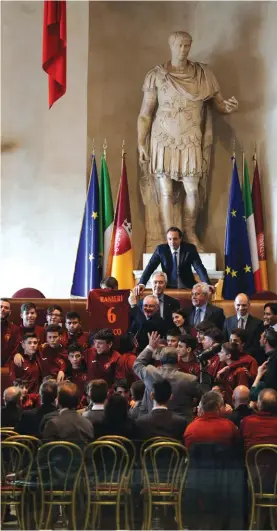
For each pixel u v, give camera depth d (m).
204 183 13.35
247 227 13.31
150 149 13.17
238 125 13.83
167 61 13.46
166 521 7.45
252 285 13.03
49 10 10.70
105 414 7.60
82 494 7.37
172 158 13.03
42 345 9.70
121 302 9.73
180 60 13.21
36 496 7.43
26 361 9.65
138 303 10.08
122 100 13.88
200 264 11.11
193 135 13.07
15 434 7.64
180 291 10.82
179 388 8.12
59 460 7.40
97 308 9.72
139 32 14.00
